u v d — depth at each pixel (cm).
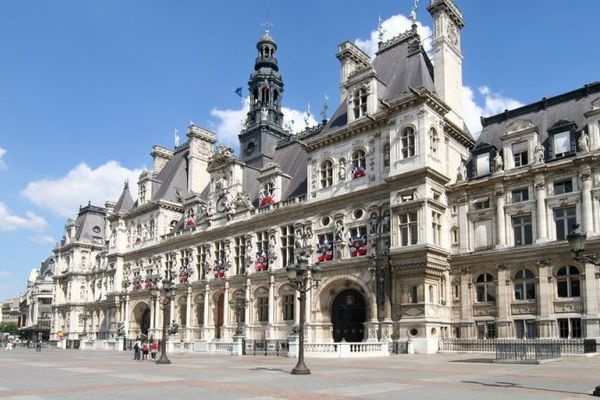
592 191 4175
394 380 2391
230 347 5316
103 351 7000
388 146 5144
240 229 6631
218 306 6900
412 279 4622
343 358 4047
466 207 4922
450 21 5756
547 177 4447
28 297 17450
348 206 5375
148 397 1856
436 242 4734
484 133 5234
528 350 3906
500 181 4697
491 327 4588
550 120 4738
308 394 1909
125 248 8950
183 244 7562
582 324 4019
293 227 5962
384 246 4941
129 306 8475
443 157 5056
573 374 2612
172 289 4197
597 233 4091
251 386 2195
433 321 4522
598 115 4291
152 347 4875
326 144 5728
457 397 1802
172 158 9606
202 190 8831
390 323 4666
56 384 2342
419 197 4703
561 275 4241
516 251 4475
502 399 1741
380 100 5078
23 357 5153
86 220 11669
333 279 5269
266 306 6106
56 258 11906
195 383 2342
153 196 8838
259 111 7950
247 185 7081
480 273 4731
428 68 5650
